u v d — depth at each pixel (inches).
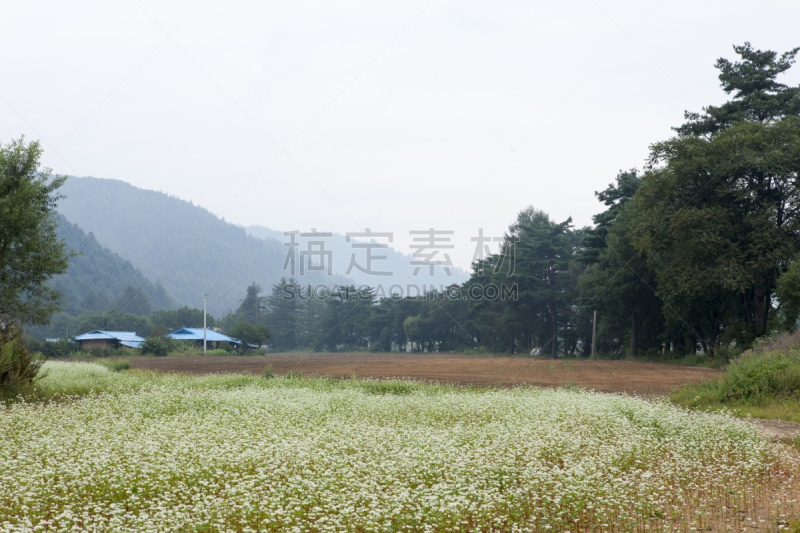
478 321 3129.9
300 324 5088.6
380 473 269.4
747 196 1270.9
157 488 247.9
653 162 1374.3
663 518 246.2
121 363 1291.8
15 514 218.4
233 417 421.1
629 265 1774.1
